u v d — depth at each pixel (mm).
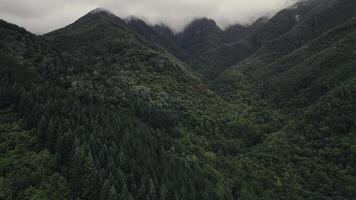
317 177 106500
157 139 96500
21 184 68375
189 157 96125
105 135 84500
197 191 82375
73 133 79250
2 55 109062
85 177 70938
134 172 77250
